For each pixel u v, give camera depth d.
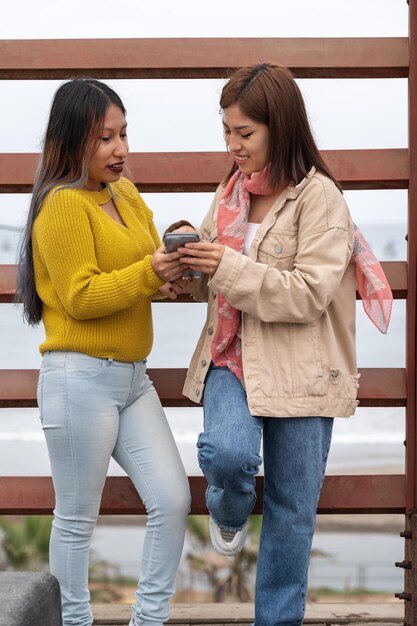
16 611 1.69
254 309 2.47
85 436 2.57
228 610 3.28
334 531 14.06
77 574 2.69
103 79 3.12
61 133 2.57
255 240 2.57
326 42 3.07
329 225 2.51
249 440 2.48
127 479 3.17
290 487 2.59
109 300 2.49
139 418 2.69
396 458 15.19
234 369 2.60
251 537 10.02
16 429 15.14
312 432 2.57
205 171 3.13
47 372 2.61
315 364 2.54
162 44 3.09
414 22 3.03
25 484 3.18
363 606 3.35
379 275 2.64
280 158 2.51
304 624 3.22
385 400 3.12
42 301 2.67
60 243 2.50
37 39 3.09
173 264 2.50
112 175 2.62
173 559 2.65
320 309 2.49
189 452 14.30
